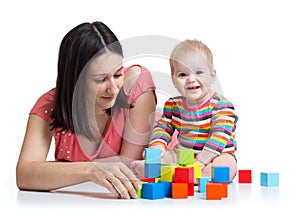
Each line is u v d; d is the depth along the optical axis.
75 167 3.19
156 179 3.26
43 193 3.27
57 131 3.58
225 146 3.68
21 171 3.35
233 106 3.69
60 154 3.73
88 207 2.86
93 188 3.45
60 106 3.46
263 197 3.18
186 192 3.10
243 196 3.21
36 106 3.55
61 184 3.22
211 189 3.07
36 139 3.48
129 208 2.82
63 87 3.43
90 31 3.31
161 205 2.89
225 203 2.98
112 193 3.14
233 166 3.61
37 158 3.42
